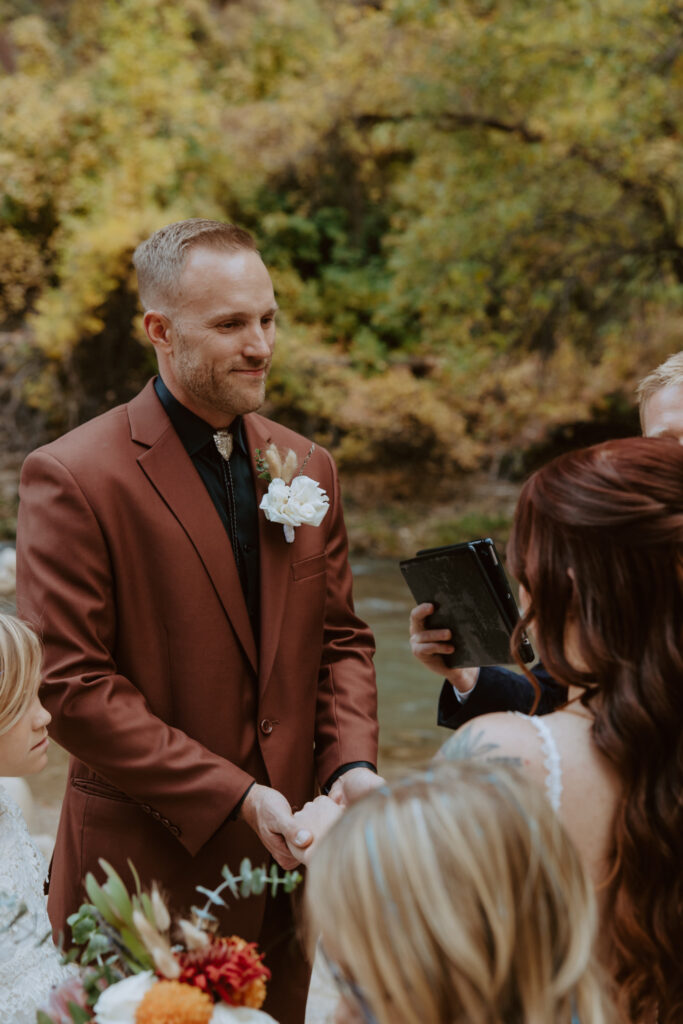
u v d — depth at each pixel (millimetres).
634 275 11477
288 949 2039
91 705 1810
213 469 2020
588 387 12859
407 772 1016
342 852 928
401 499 14586
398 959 878
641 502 1178
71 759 2031
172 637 1916
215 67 16641
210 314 1880
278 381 14992
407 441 15062
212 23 16625
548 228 11133
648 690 1153
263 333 1927
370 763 2027
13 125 13383
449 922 871
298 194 16422
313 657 2072
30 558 1898
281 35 16047
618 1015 1118
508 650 1625
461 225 11242
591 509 1189
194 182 14875
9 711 1541
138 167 13570
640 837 1141
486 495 14453
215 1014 1106
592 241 11250
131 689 1867
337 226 16734
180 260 1894
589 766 1184
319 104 14156
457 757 1209
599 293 12078
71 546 1860
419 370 15859
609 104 10297
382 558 13188
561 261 11508
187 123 14219
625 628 1182
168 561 1913
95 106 13711
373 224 16953
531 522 1260
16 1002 1355
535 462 14719
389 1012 892
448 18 10688
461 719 1734
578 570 1198
